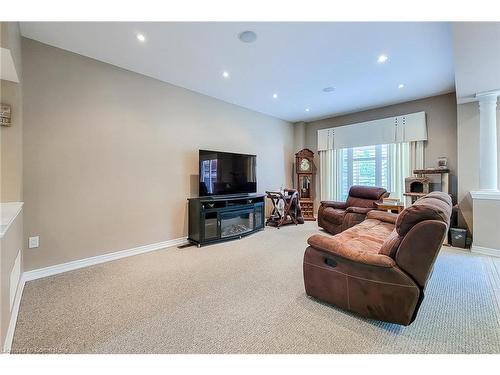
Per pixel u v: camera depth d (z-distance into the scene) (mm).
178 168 3803
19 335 1558
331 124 5824
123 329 1628
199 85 3789
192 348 1446
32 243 2486
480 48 2154
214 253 3299
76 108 2783
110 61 2990
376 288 1660
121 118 3158
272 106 4922
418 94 4203
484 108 3314
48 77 2594
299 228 4938
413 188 4188
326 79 3566
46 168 2580
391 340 1513
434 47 2686
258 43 2607
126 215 3205
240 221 4332
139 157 3338
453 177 4090
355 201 4562
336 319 1739
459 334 1566
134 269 2719
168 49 2721
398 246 1654
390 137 4746
